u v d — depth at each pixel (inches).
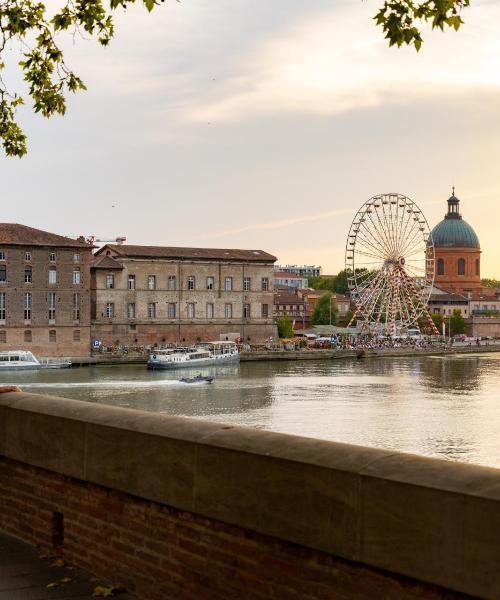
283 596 380.8
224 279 7800.2
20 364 6087.6
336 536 354.0
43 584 472.7
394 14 629.0
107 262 7308.1
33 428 527.5
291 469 371.6
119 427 461.4
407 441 2842.0
